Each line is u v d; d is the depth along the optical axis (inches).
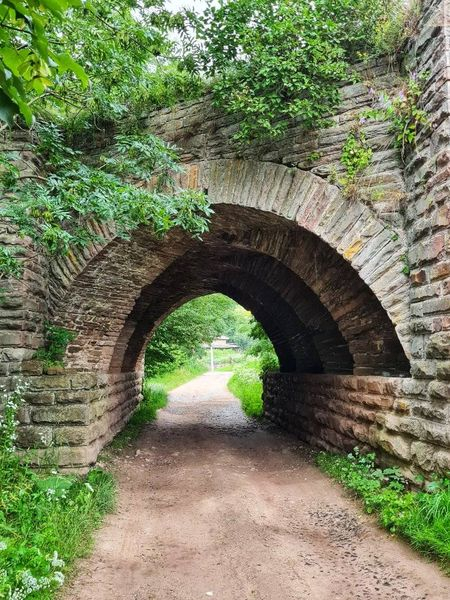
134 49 226.5
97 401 252.7
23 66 80.7
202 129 246.5
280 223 248.8
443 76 167.9
